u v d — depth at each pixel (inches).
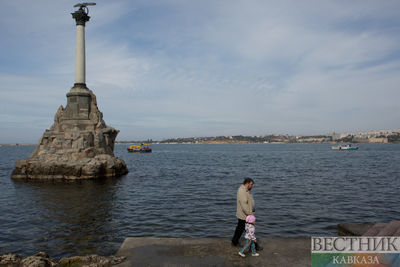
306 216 661.9
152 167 2187.5
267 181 1282.0
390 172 1647.4
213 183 1266.0
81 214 721.0
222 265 246.7
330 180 1307.8
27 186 1251.2
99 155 1601.9
